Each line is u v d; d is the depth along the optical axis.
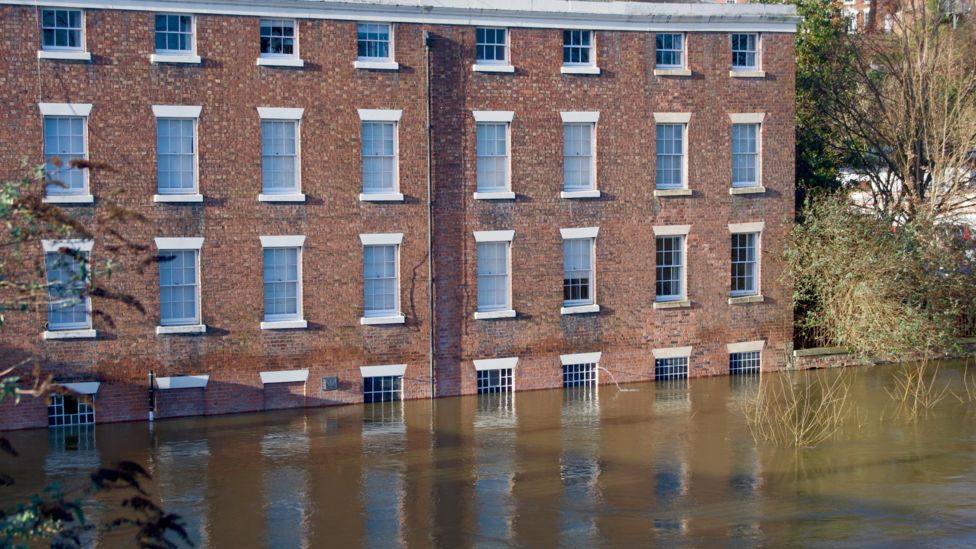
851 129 46.34
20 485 24.00
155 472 25.41
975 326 40.31
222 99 30.30
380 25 31.94
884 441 28.58
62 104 28.70
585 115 34.12
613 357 35.12
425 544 21.14
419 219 32.50
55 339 28.95
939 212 42.44
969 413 31.50
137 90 29.44
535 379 34.25
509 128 33.34
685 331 36.00
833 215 37.16
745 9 35.75
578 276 34.62
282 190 31.17
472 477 25.41
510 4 32.97
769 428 29.80
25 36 28.31
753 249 36.91
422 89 32.28
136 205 29.52
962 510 23.17
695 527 22.12
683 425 30.16
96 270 15.02
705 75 35.56
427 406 32.25
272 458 26.72
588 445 28.14
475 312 33.38
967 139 42.38
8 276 14.95
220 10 30.11
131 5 29.27
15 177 28.30
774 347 37.28
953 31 50.81
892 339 36.56
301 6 30.84
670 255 35.78
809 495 24.19
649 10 34.53
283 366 31.38
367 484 24.81
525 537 21.55
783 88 36.69
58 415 29.41
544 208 33.91
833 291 37.41
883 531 21.91
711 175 35.88
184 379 30.30
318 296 31.59
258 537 21.39
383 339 32.41
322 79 31.25
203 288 30.36
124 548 20.17
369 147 31.98
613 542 21.28
